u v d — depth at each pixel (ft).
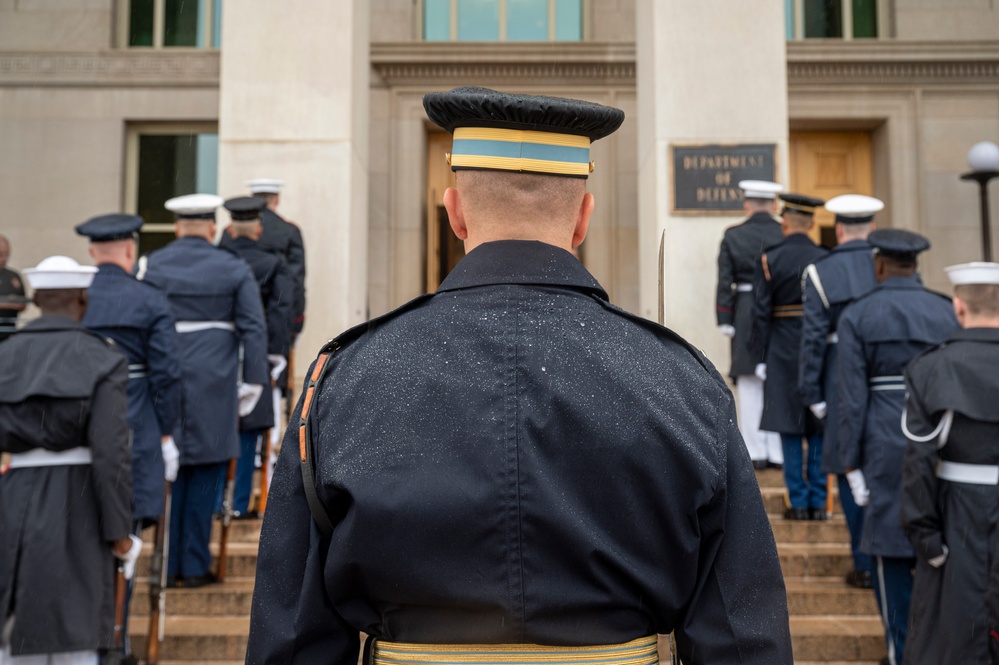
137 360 14.60
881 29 32.63
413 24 33.04
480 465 4.10
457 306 4.48
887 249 14.37
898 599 13.84
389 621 4.28
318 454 4.34
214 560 17.74
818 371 16.38
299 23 25.02
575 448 4.12
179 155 33.12
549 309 4.43
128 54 32.78
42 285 11.84
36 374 11.37
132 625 15.72
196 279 16.78
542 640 4.08
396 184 32.45
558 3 33.42
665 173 23.91
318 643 4.37
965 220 32.04
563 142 4.63
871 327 14.10
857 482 14.19
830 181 33.76
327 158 24.77
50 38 32.86
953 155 32.14
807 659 15.33
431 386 4.26
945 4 32.17
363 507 4.09
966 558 11.00
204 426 16.38
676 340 4.59
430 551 4.07
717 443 4.27
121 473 11.55
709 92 24.04
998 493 10.97
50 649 11.22
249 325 16.92
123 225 14.76
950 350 11.25
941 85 32.17
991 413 10.83
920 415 11.22
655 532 4.15
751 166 23.81
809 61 31.91
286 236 20.98
